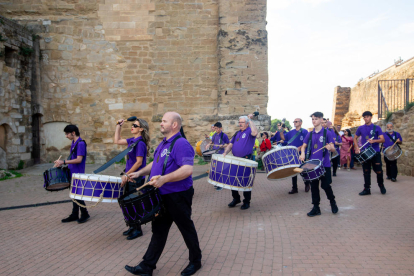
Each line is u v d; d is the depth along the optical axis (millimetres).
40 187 9828
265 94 15656
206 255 4367
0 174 11273
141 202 3504
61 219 6414
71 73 15609
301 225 5574
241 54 15664
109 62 15695
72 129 5926
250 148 7012
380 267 3832
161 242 3775
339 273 3713
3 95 12633
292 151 5938
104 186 4676
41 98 15398
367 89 25453
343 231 5195
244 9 15695
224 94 15578
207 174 6141
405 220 5727
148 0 15758
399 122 11961
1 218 6539
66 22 15586
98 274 3875
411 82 17953
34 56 15109
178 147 3648
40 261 4324
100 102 15703
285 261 4090
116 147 15664
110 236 5316
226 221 5980
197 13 15898
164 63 15852
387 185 9203
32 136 15258
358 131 8109
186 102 15883
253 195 8320
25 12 15555
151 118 15789
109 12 15672
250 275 3736
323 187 6227
